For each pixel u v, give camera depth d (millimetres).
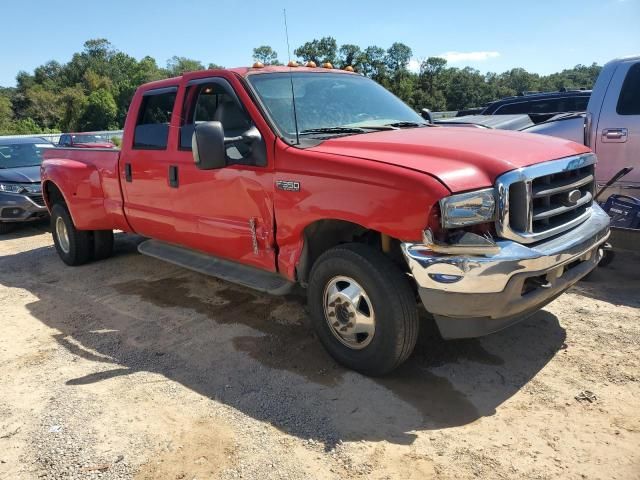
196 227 4676
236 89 4188
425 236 3033
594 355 3758
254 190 4012
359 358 3568
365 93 4867
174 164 4770
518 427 3029
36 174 9766
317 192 3545
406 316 3314
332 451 2895
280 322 4625
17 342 4539
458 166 3174
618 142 5797
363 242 3871
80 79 124438
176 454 2938
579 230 3629
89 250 6730
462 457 2803
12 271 6867
